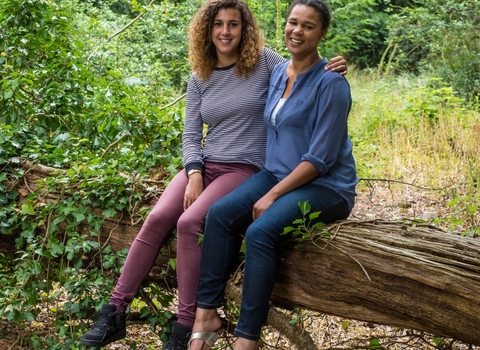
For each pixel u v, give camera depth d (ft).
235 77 10.64
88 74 15.26
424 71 37.32
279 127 10.02
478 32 35.47
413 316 9.03
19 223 12.31
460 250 9.04
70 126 14.87
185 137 11.00
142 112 13.74
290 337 9.59
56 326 11.98
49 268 12.09
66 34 15.93
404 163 21.94
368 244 9.29
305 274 9.75
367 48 49.65
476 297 8.61
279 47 23.79
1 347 12.87
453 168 20.99
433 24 37.35
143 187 11.66
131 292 10.50
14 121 14.16
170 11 28.19
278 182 10.03
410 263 8.96
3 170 12.85
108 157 13.82
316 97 9.70
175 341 9.91
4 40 14.89
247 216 9.89
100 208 11.74
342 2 45.50
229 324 10.73
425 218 17.43
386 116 27.02
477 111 29.71
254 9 26.66
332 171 9.84
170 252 10.93
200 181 10.61
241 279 9.96
